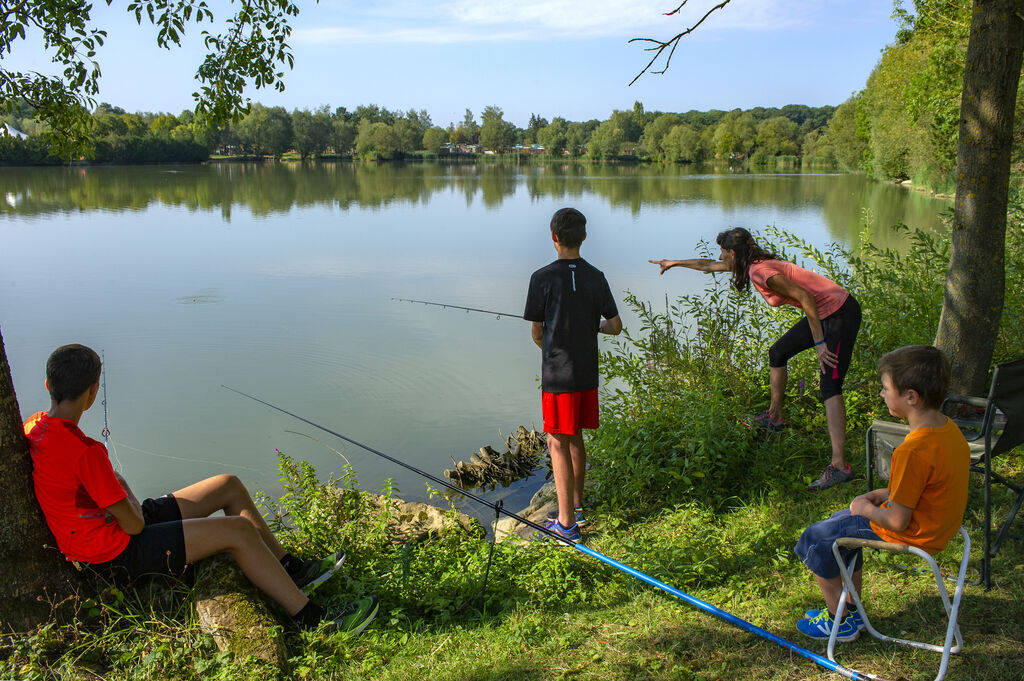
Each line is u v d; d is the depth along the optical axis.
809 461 5.05
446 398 9.57
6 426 2.97
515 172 79.69
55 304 14.32
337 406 9.27
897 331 6.10
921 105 27.16
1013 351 5.88
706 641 3.11
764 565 3.79
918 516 2.66
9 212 31.59
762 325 6.39
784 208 33.09
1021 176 8.69
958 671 2.74
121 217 30.31
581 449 4.59
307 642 3.19
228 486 3.57
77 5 4.91
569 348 4.22
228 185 51.56
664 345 6.11
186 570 3.29
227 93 5.43
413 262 19.16
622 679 2.89
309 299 14.84
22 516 3.01
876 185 50.59
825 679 2.79
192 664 2.99
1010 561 3.45
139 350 11.44
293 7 5.49
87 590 3.16
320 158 115.38
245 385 9.97
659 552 3.98
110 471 3.02
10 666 2.95
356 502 4.55
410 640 3.30
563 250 4.25
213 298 14.90
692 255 18.92
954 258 4.89
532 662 3.06
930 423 2.62
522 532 4.98
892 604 3.22
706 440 4.82
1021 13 4.45
